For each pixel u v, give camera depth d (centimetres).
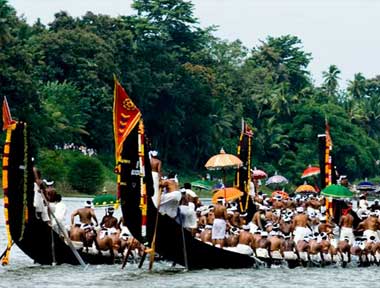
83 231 7812
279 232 8150
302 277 7412
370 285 7069
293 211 11556
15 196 7338
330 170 10538
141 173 7156
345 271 7969
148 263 8044
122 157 7250
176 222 7412
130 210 7275
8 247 7512
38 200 7494
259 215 9194
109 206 8462
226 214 8250
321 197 13100
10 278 6912
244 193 10500
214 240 8156
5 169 7300
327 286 6944
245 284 6862
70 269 7494
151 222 7269
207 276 7231
